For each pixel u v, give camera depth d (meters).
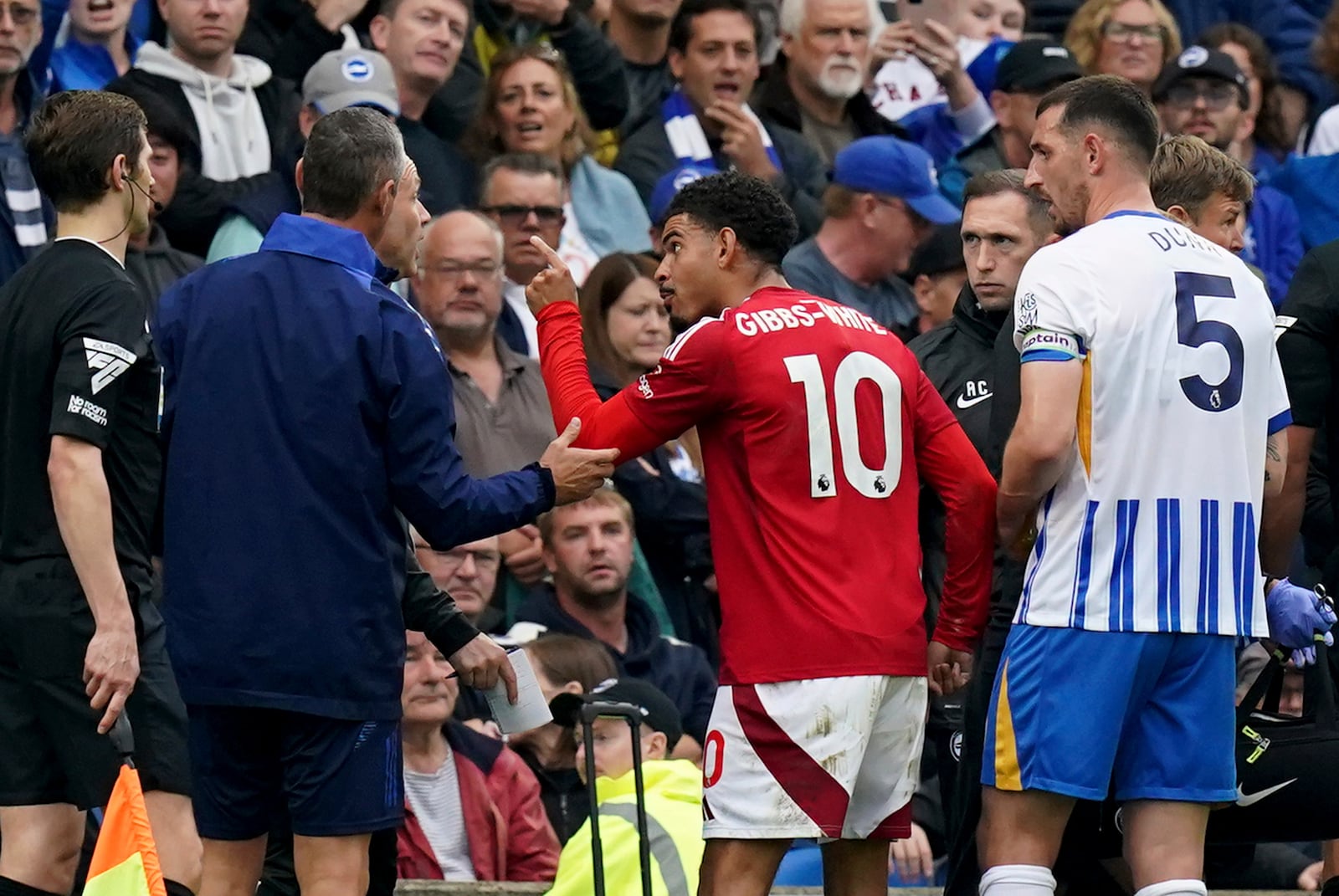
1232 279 16.25
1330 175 33.44
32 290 17.23
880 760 16.28
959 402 20.80
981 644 18.91
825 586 15.91
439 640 17.84
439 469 16.03
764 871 16.12
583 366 17.58
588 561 24.73
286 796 16.48
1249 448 16.20
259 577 15.82
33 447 17.12
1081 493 15.82
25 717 17.36
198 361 16.17
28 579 17.12
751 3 33.09
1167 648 15.89
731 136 31.20
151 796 18.47
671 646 25.30
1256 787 17.19
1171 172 18.38
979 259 20.42
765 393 16.06
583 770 22.06
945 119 33.94
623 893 19.27
